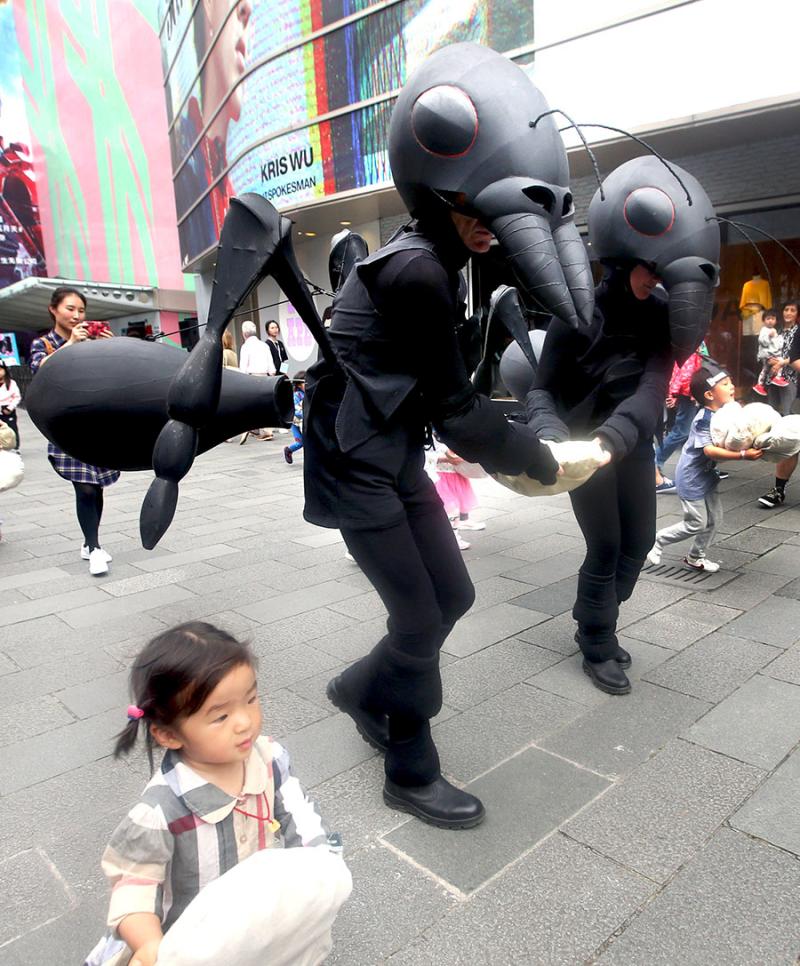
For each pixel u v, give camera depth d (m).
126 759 2.62
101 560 4.81
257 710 1.29
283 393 2.15
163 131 25.84
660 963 1.69
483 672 3.19
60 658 3.48
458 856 2.06
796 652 3.28
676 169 2.55
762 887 1.91
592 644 3.02
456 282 2.04
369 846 2.12
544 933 1.79
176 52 16.20
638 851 2.06
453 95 1.79
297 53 10.88
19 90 27.44
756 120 7.52
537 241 1.81
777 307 9.06
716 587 4.13
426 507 2.14
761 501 5.81
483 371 2.64
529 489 2.32
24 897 1.97
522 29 8.59
